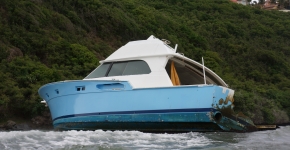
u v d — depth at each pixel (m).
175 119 13.80
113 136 12.89
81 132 13.71
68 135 12.93
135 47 15.62
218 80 16.62
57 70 33.12
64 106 15.30
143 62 15.13
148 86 14.65
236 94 38.41
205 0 96.38
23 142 11.52
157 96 14.01
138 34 52.44
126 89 14.31
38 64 33.69
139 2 80.19
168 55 14.91
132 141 12.07
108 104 14.47
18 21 39.12
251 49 66.44
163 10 80.81
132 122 14.21
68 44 39.28
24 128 24.48
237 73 58.53
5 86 27.33
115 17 51.25
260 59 63.88
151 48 15.27
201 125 14.02
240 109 38.00
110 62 15.77
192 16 81.12
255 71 59.22
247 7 99.81
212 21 78.88
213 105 13.61
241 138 13.57
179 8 85.06
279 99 47.81
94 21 49.47
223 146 11.53
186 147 11.22
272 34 79.06
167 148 11.03
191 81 17.38
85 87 14.82
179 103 13.80
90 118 14.69
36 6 43.28
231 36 72.00
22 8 41.28
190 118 13.71
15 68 30.62
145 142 11.93
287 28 83.69
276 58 63.72
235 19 84.12
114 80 14.41
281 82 57.66
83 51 38.84
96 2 53.25
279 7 129.25
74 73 34.81
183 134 13.84
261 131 17.23
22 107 26.22
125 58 15.38
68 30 44.06
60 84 15.17
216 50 64.62
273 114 41.81
